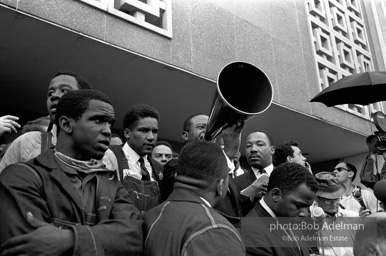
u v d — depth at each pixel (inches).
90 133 63.4
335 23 332.2
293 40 278.8
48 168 60.6
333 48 315.3
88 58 181.2
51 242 50.1
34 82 200.1
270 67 250.1
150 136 109.7
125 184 95.8
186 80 208.4
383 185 93.2
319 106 276.5
